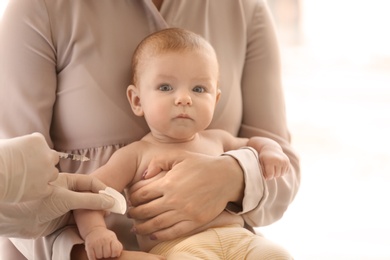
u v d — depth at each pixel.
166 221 1.27
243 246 1.26
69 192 1.20
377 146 3.36
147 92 1.34
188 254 1.21
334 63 3.74
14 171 1.11
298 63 3.70
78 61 1.40
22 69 1.37
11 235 1.22
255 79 1.62
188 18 1.52
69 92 1.40
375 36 3.68
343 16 3.65
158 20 1.46
